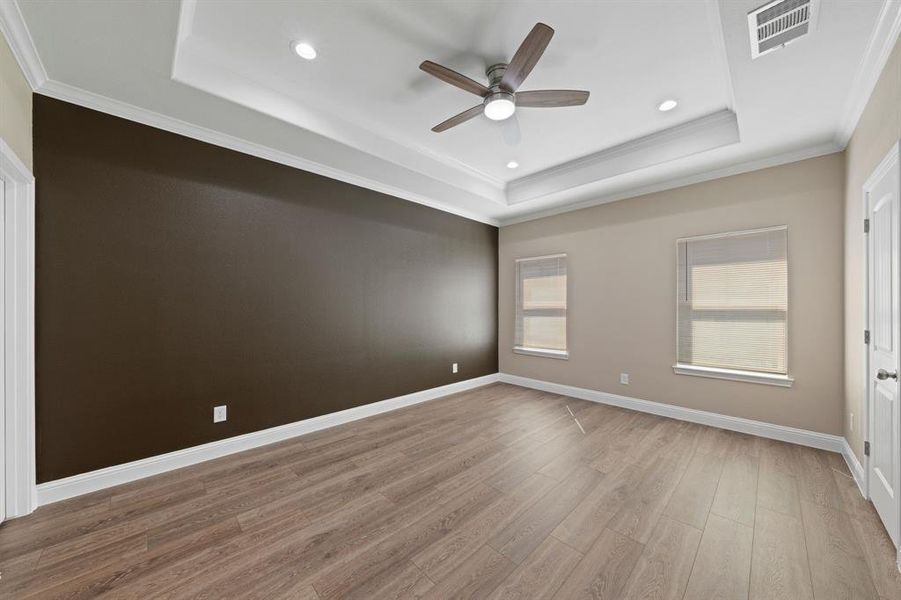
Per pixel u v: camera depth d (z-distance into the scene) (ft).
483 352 16.93
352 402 11.90
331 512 6.64
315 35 6.77
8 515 6.37
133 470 7.82
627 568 5.24
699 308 11.55
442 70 6.59
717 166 10.85
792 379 9.84
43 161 6.95
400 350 13.42
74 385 7.24
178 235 8.55
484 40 6.93
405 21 6.44
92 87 7.14
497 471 8.24
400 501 7.01
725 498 7.06
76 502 6.95
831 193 9.35
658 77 8.01
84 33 5.73
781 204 10.08
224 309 9.25
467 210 15.80
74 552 5.57
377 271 12.73
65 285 7.16
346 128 9.75
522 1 5.99
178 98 7.55
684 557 5.45
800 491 7.30
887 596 4.71
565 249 15.12
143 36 5.81
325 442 10.02
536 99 7.47
